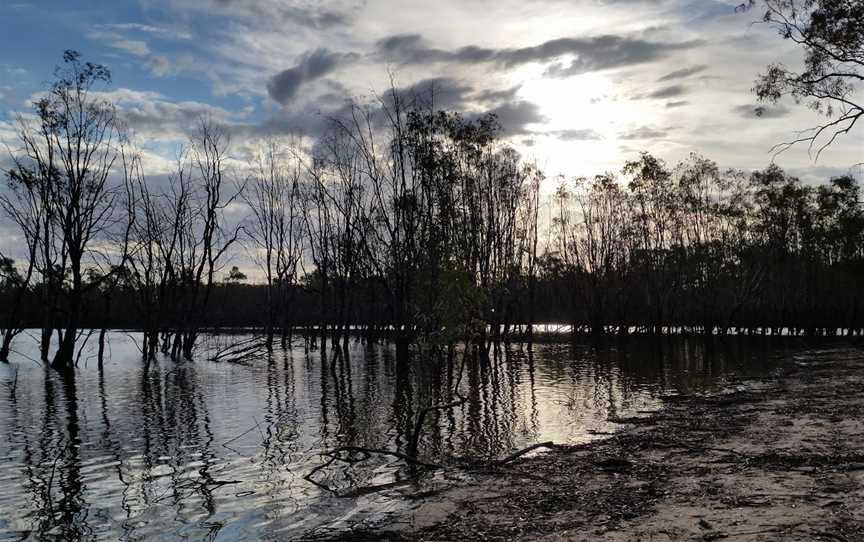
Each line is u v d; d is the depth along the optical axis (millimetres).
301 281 76312
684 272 79125
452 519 11516
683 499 11312
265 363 53250
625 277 83688
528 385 34156
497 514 11594
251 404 28781
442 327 18859
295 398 30703
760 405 23734
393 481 14773
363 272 60688
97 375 43031
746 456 14586
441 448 18500
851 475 11820
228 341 76500
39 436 21516
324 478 15266
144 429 22672
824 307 81250
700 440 17391
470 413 25031
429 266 28219
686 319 91688
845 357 45719
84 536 11703
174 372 45188
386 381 38000
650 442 17625
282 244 70688
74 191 44688
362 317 79562
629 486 12812
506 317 64375
